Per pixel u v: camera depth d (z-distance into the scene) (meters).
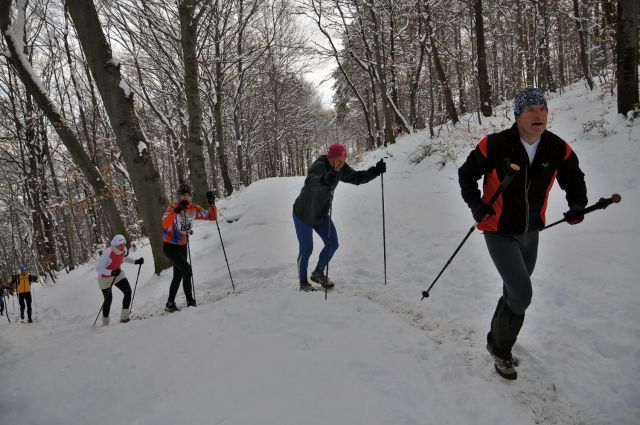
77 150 10.09
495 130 11.48
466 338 3.58
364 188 11.10
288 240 7.58
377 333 3.35
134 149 7.95
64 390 3.13
